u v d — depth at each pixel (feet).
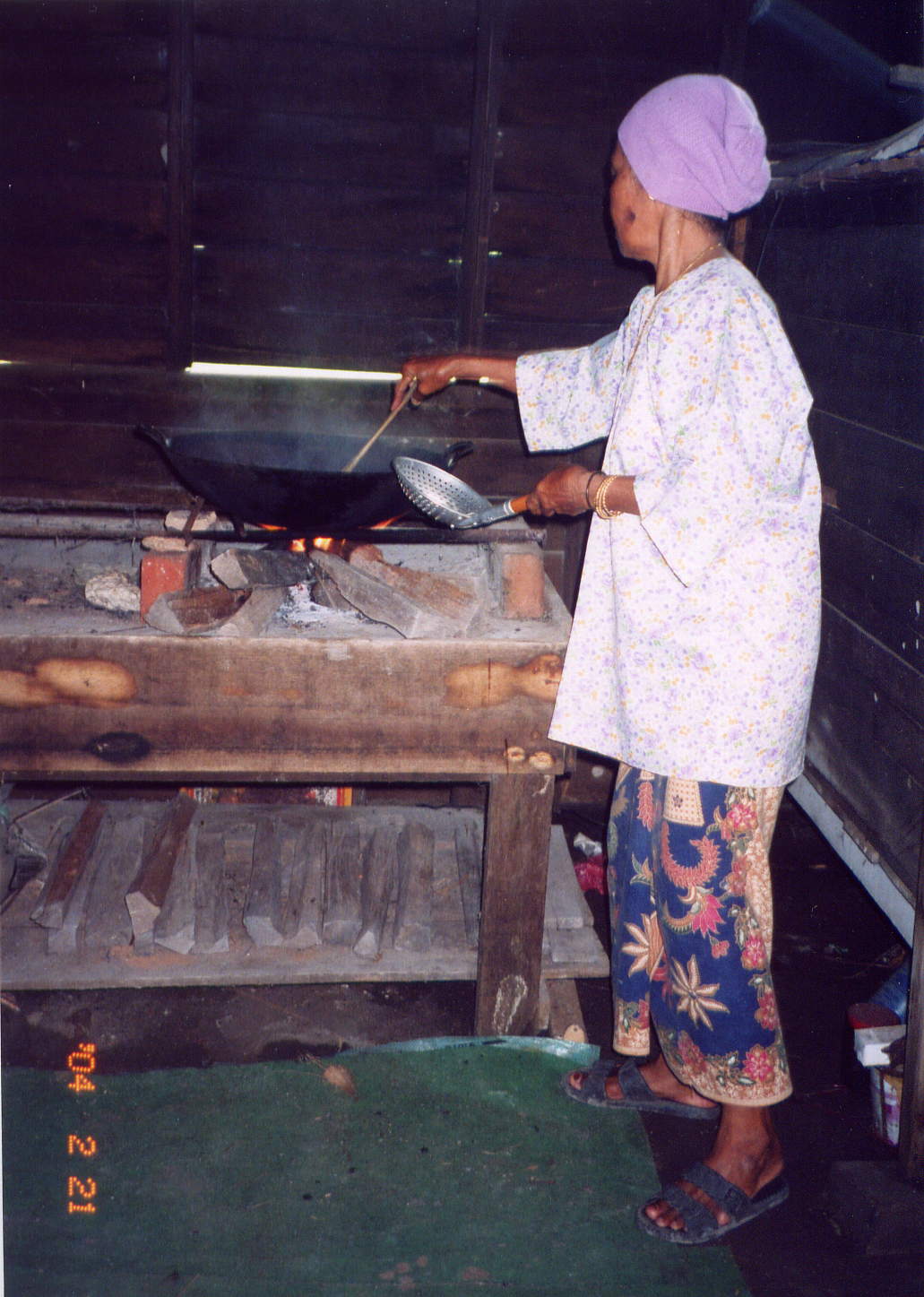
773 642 5.56
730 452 5.19
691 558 5.29
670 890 5.89
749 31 8.75
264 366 9.25
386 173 8.84
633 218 5.66
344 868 8.09
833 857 9.76
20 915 7.61
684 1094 6.82
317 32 8.45
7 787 8.92
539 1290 5.59
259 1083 6.91
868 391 7.37
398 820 8.83
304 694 6.44
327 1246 5.78
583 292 9.28
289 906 7.72
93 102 8.47
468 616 6.57
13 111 8.48
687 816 5.78
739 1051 5.88
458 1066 7.13
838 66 8.86
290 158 8.74
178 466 6.37
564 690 6.29
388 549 8.02
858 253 7.51
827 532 8.18
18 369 9.04
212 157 8.69
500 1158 6.43
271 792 9.78
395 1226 5.93
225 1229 5.85
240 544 7.38
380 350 9.27
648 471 5.60
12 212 8.70
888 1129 6.53
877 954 8.46
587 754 10.19
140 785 9.68
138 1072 6.96
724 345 5.20
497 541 7.11
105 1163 6.24
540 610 6.93
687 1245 5.91
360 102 8.65
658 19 8.64
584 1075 6.94
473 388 9.37
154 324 9.05
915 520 6.70
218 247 8.92
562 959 7.54
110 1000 7.61
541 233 9.09
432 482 6.72
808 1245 5.98
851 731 7.70
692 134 5.24
